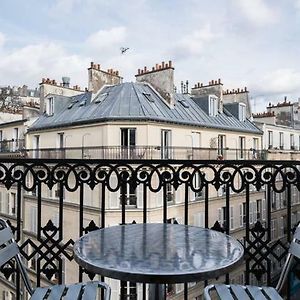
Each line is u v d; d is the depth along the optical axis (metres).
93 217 13.68
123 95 18.28
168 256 1.72
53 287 2.08
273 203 19.12
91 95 19.62
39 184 2.62
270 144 27.19
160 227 2.39
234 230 17.12
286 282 2.33
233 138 22.94
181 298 11.66
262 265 2.70
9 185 2.59
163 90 19.56
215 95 23.67
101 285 2.08
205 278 1.53
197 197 15.88
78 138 18.42
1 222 2.16
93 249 1.83
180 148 18.42
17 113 30.53
